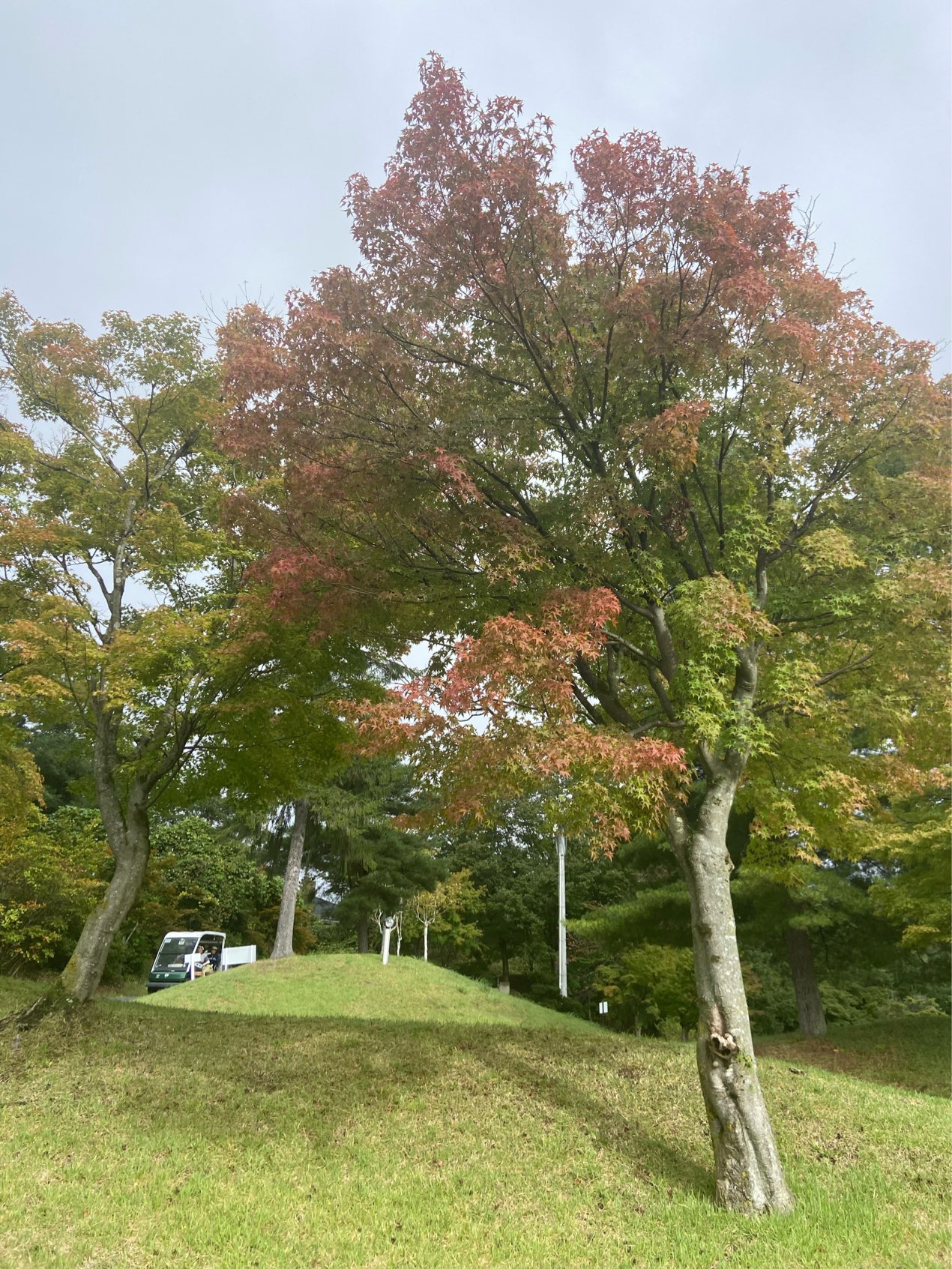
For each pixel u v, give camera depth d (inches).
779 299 312.2
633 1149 271.7
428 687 250.4
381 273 299.4
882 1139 296.5
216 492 434.3
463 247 283.6
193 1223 207.3
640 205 282.4
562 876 1076.5
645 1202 235.5
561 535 307.7
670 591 328.8
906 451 332.8
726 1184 237.0
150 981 999.6
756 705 317.1
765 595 324.8
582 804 264.5
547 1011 777.6
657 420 273.4
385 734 249.3
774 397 311.7
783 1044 696.4
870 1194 246.7
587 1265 196.1
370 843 1175.0
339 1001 706.8
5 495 398.3
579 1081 335.6
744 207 286.0
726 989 259.1
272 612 339.9
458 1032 410.0
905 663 317.1
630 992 887.1
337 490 294.5
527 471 326.3
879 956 755.4
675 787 289.1
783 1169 266.7
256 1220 211.3
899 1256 203.2
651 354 293.4
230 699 411.8
